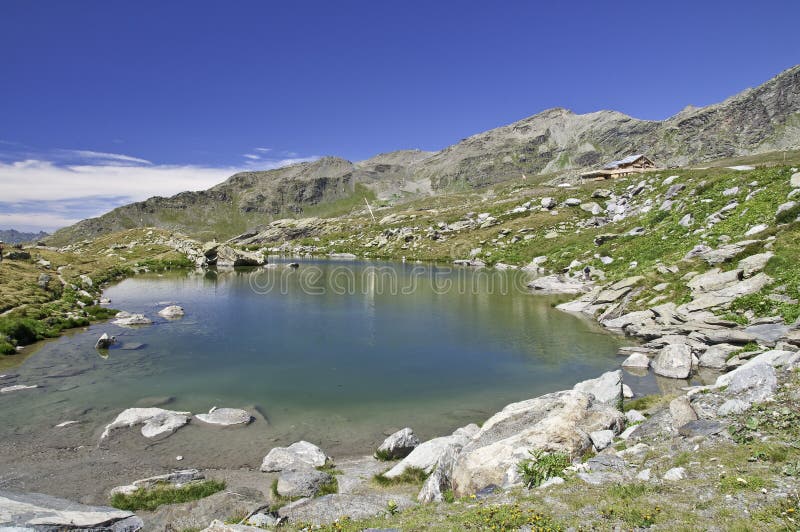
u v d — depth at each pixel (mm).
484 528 10508
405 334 42719
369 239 174500
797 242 36719
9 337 36625
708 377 28000
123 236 156375
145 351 36469
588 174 167000
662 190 93312
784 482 10477
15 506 13547
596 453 15266
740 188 60094
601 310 47594
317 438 21891
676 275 43438
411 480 16625
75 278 71125
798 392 14523
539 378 30484
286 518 13406
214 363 33531
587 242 85438
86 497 15977
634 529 9703
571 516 10562
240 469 18672
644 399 22484
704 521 9539
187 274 100812
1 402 25156
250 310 55156
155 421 22484
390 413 24969
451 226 146500
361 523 12172
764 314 31125
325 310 55062
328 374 31375
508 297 62594
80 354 35094
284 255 171625
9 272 59875
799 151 173500
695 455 12797
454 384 29438
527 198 149125
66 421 22828
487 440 16484
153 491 16078
